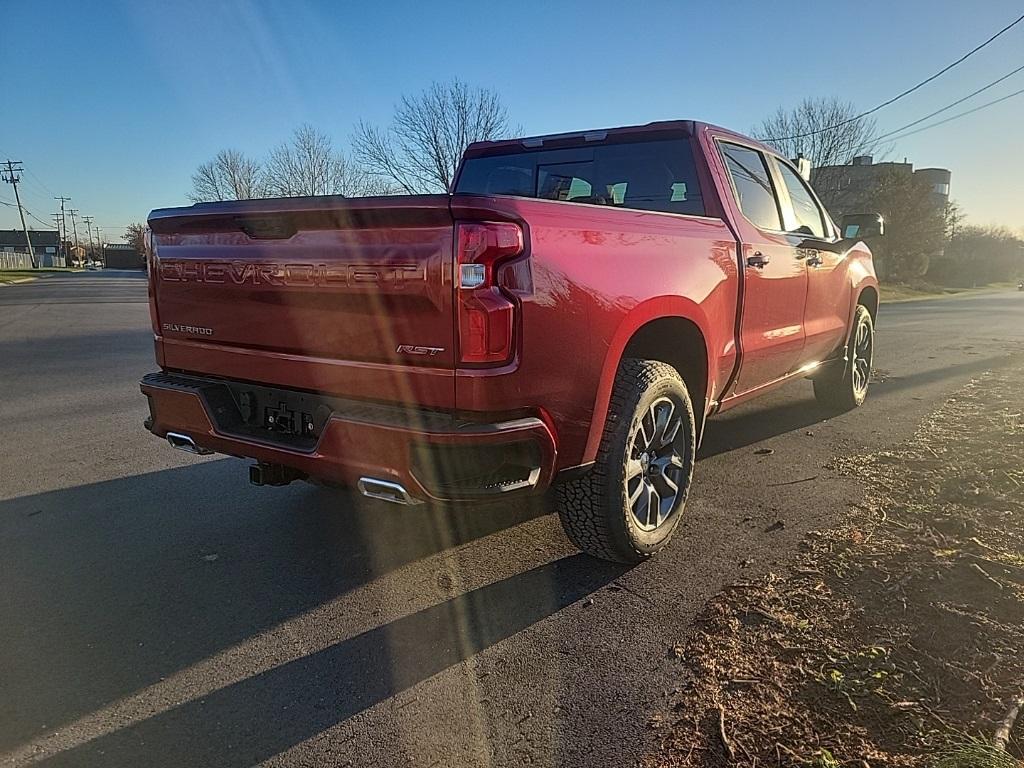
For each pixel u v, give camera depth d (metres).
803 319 4.80
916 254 46.72
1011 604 2.69
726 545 3.42
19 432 5.75
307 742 2.12
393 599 2.98
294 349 2.84
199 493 4.28
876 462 4.66
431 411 2.51
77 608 2.92
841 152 39.12
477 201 2.36
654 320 3.15
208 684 2.40
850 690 2.25
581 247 2.69
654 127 4.09
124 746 2.11
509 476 2.58
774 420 5.96
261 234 2.82
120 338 12.58
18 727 2.20
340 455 2.62
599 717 2.19
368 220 2.52
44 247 119.62
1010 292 52.03
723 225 3.78
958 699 2.17
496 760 2.01
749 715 2.16
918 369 8.72
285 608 2.91
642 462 3.21
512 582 3.11
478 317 2.38
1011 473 4.15
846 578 3.00
